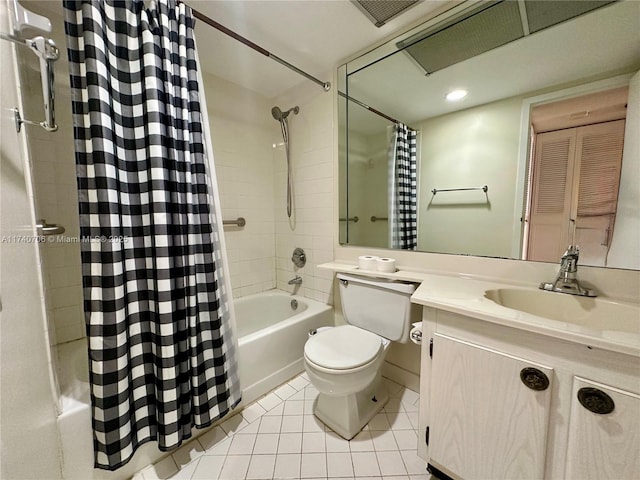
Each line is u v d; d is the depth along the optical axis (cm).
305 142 208
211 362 124
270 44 158
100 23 89
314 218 209
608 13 99
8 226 64
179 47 110
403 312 138
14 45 78
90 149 90
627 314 88
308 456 117
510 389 79
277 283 246
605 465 66
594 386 66
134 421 103
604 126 100
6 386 59
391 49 153
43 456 77
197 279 120
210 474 109
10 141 69
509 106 122
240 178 215
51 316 98
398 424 135
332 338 140
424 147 150
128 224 101
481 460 87
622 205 97
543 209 114
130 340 102
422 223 153
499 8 119
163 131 104
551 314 102
